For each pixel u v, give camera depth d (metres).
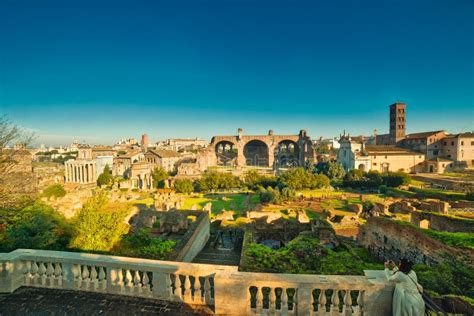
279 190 63.34
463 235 15.95
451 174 80.94
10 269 8.88
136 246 16.28
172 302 8.36
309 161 110.62
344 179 80.62
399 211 43.91
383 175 75.12
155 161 118.75
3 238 15.62
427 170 92.81
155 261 8.74
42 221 15.96
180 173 107.19
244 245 17.98
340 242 23.97
